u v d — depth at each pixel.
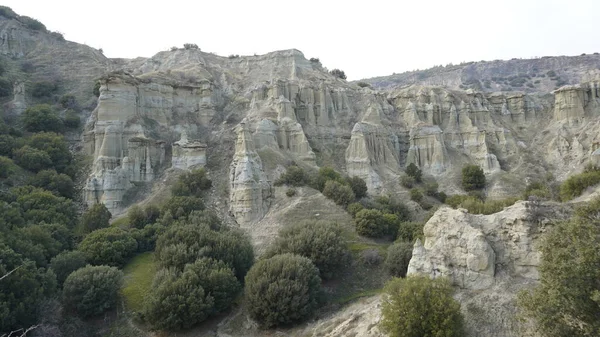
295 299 39.31
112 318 41.91
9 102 86.06
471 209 50.22
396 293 29.20
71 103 91.25
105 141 73.75
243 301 44.34
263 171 72.25
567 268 21.97
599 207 26.34
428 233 36.41
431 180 83.75
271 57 115.25
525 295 25.09
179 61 117.31
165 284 40.03
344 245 50.91
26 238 45.28
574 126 87.00
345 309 41.38
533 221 32.06
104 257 50.12
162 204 65.88
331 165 84.25
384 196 73.88
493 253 32.28
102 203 64.06
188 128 86.12
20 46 113.81
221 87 104.75
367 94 100.00
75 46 123.06
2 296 34.88
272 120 84.75
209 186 71.31
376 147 86.62
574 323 22.08
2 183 61.09
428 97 98.12
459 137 91.19
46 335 36.88
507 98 98.69
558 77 191.00
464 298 30.77
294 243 49.09
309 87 94.50
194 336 39.41
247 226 64.25
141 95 83.25
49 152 72.06
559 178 78.44
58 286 43.69
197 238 48.88
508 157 87.12
